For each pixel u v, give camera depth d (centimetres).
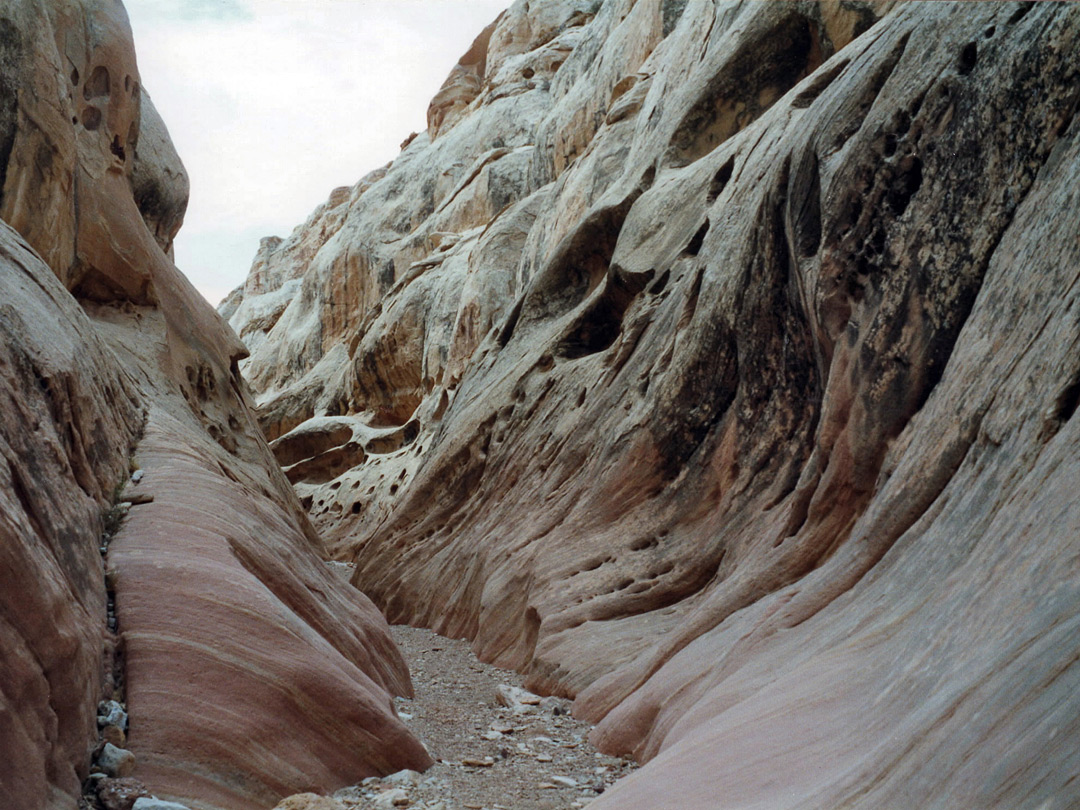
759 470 757
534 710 671
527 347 1412
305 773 413
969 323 511
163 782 363
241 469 1126
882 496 502
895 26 709
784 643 482
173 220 1625
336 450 2667
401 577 1284
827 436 609
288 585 575
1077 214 429
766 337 777
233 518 591
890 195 634
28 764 302
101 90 1302
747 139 1074
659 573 790
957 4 631
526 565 941
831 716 351
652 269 1145
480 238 2625
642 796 349
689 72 1590
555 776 487
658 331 1005
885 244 620
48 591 337
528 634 862
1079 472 301
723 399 832
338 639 596
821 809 262
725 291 833
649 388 938
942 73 614
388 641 723
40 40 1091
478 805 421
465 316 2434
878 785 255
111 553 472
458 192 3538
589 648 728
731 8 1460
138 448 669
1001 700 233
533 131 3547
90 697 368
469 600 1076
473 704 711
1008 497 374
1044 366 398
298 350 4172
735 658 505
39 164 1077
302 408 3512
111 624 424
